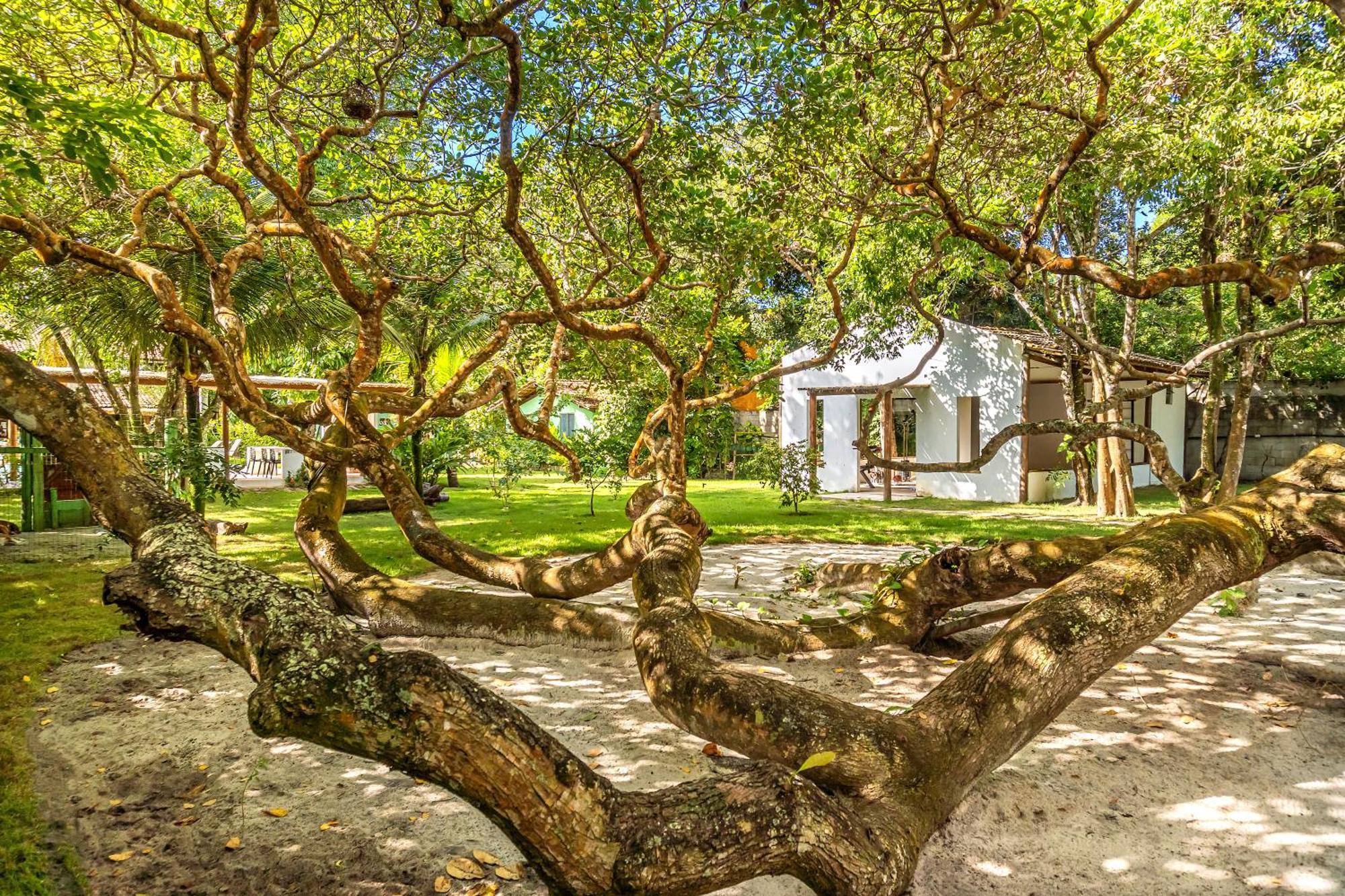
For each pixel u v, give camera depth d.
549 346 8.32
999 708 2.24
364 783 3.22
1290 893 2.47
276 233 4.53
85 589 6.77
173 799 3.06
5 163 3.64
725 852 1.47
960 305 17.58
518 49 2.89
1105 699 4.20
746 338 12.83
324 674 1.34
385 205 5.82
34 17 4.89
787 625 5.16
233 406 3.61
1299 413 17.86
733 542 10.11
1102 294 15.20
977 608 6.38
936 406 16.59
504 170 3.17
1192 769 3.35
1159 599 2.46
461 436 15.18
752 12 3.66
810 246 6.65
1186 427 19.31
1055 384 19.59
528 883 2.51
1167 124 6.17
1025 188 6.73
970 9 4.05
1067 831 2.85
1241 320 8.94
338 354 15.31
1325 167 7.28
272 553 8.65
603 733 3.78
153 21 2.81
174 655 4.95
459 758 1.34
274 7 2.84
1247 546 2.73
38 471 10.31
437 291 9.44
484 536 10.09
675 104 4.16
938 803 2.04
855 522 11.98
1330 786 3.20
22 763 3.29
